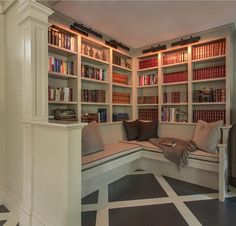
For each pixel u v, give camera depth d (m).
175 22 2.77
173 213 1.92
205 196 2.28
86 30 2.92
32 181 1.72
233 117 3.04
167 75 3.56
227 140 2.58
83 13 2.51
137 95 3.98
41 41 1.78
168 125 3.47
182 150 2.65
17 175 1.92
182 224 1.74
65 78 2.85
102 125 3.19
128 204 2.10
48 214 1.55
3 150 2.15
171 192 2.39
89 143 2.49
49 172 1.55
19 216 1.81
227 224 1.74
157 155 2.88
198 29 3.02
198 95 3.21
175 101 3.47
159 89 3.61
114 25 2.88
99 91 3.29
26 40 1.75
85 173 2.04
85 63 3.26
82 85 3.22
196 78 3.21
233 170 2.97
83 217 1.84
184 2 2.24
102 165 2.28
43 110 1.79
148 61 3.81
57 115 2.61
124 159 2.67
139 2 2.24
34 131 1.70
